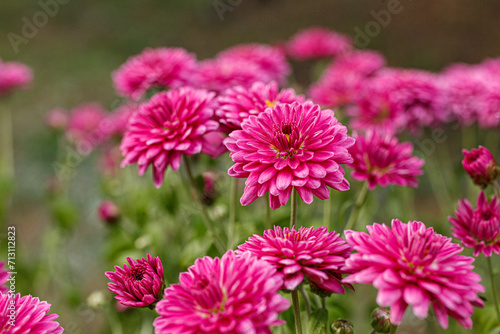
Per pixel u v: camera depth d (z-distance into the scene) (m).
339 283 0.51
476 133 1.06
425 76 0.81
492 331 0.64
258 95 0.60
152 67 0.75
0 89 1.01
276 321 0.47
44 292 1.00
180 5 2.18
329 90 0.82
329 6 1.96
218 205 0.74
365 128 0.78
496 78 0.80
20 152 1.54
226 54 0.93
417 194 1.23
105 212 0.80
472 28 1.81
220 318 0.47
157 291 0.52
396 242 0.49
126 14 2.17
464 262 0.48
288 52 1.07
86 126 0.94
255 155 0.53
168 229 0.82
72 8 2.23
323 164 0.53
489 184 0.60
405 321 0.79
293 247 0.50
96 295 0.73
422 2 1.90
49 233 0.92
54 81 1.86
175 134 0.59
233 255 0.49
